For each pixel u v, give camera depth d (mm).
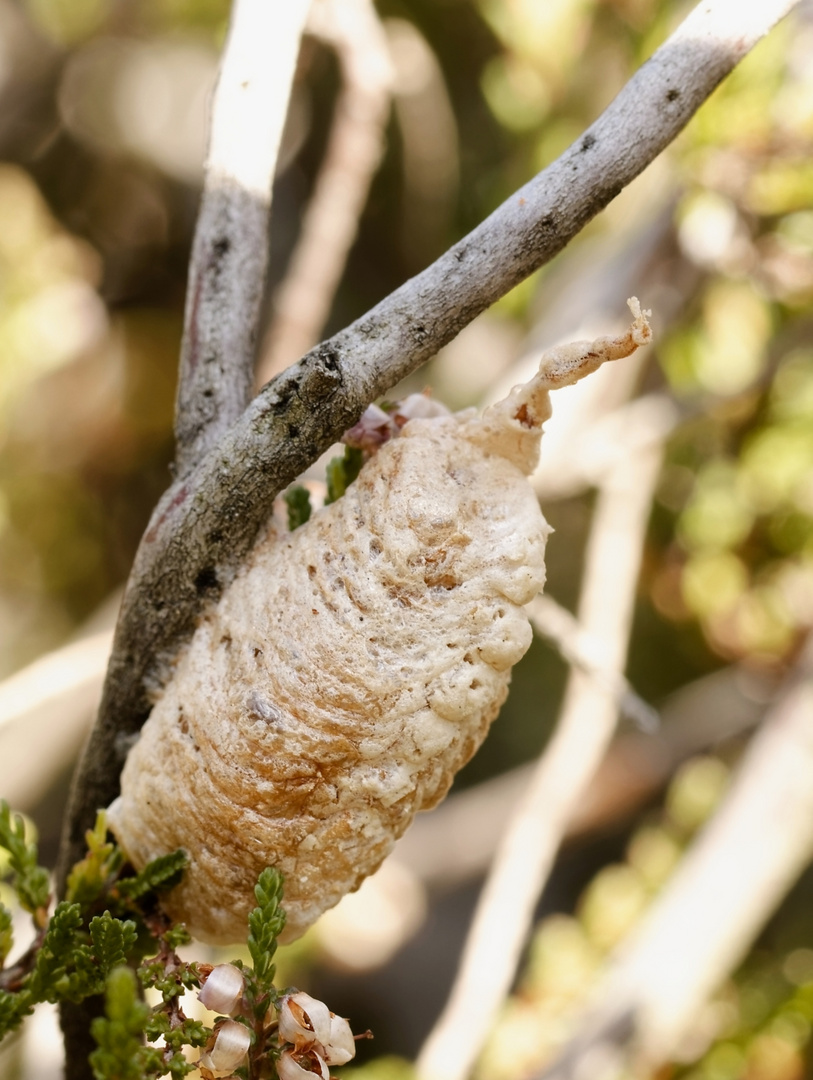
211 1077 100
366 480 103
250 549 106
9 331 309
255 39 116
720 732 350
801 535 271
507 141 336
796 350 247
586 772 234
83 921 105
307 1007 99
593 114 290
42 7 344
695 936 232
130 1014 89
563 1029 271
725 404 240
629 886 308
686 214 228
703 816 317
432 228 344
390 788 100
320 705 99
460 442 103
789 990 271
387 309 101
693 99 102
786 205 221
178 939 105
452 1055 223
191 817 103
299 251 227
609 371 223
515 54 276
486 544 101
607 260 247
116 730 112
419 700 99
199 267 115
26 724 303
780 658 279
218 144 116
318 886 103
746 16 102
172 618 107
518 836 235
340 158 209
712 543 276
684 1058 257
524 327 303
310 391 101
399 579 100
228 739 101
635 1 251
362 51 200
